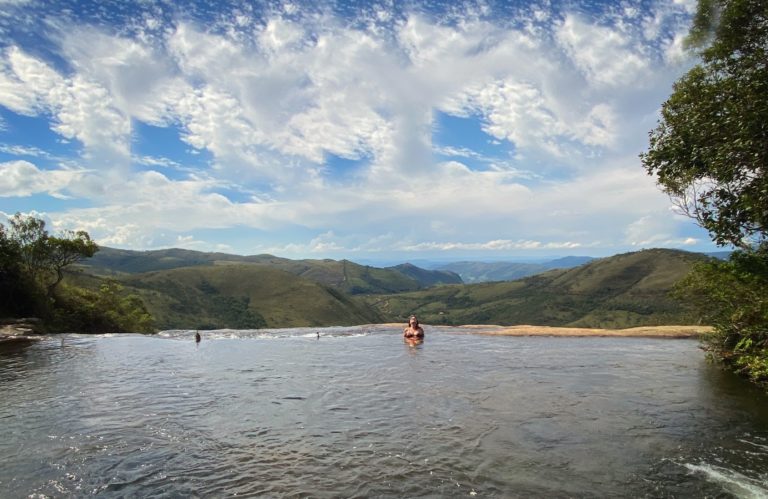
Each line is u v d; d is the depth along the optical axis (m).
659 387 15.43
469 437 10.41
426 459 9.09
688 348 24.83
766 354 14.98
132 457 9.28
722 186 15.87
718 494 7.57
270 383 16.50
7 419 11.97
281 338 33.00
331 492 7.67
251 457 9.27
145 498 7.48
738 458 9.12
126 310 64.19
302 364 20.80
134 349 27.05
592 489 7.75
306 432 10.86
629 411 12.50
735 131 13.66
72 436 10.59
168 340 32.41
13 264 43.72
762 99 12.92
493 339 29.80
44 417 12.15
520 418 11.88
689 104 16.52
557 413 12.32
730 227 16.06
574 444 9.93
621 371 18.34
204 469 8.67
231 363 21.23
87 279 97.44
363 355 23.50
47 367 20.34
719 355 19.20
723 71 16.06
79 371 19.25
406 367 19.64
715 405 13.09
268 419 11.95
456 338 30.70
